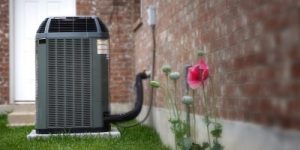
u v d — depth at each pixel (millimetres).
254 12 2258
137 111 5371
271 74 2049
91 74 5125
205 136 3213
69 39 5082
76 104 5129
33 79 7785
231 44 2662
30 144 4664
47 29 5090
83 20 5164
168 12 4711
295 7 1791
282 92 1934
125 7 7848
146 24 6266
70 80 5109
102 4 7832
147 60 6164
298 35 1770
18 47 7766
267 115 2102
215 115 3006
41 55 5094
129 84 7828
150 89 5824
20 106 7203
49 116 5125
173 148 4324
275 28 1989
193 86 2885
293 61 1822
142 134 5387
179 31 4199
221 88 2871
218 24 2943
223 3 2824
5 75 7684
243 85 2447
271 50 2041
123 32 7859
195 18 3586
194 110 3512
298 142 1783
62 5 7863
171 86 4520
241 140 2473
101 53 5141
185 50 3949
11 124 6668
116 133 5129
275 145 2006
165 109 4840
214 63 3039
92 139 4938
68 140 4859
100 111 5168
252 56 2297
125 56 7844
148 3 6098
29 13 7797
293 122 1833
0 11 7672
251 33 2307
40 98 5125
